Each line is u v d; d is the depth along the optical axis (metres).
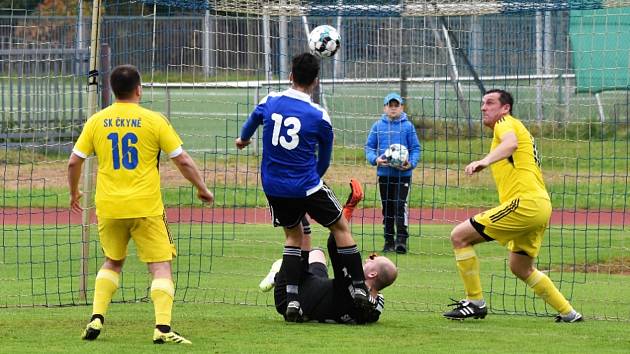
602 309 26.61
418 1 32.78
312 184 22.06
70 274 30.92
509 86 49.53
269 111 22.39
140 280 30.81
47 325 22.38
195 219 44.62
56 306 25.64
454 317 23.83
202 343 20.11
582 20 45.09
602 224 44.31
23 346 19.67
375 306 22.83
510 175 23.06
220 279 31.17
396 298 28.05
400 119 36.66
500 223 23.14
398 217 36.81
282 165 22.16
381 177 36.78
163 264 20.30
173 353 19.02
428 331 22.06
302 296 22.92
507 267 34.12
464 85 54.22
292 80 22.62
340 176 49.00
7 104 47.09
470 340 20.94
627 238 40.47
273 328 22.09
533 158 23.11
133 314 24.38
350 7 32.34
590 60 45.56
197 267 33.47
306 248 23.31
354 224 43.91
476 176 51.53
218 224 43.62
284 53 42.53
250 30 46.41
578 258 36.03
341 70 51.31
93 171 27.70
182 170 20.19
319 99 38.06
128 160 19.95
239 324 22.72
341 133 48.78
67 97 45.22
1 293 28.30
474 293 23.81
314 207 22.11
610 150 50.81
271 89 41.91
